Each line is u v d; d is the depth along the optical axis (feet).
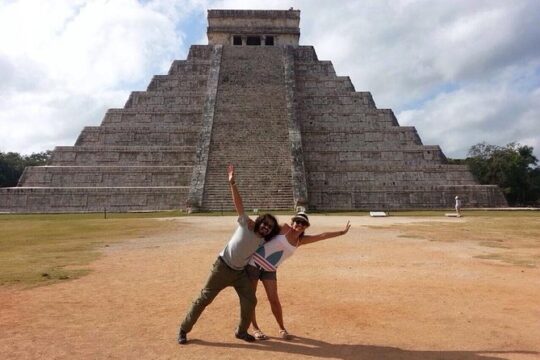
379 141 164.35
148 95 175.01
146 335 22.68
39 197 137.90
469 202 147.33
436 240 60.75
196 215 112.06
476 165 263.70
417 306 28.09
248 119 154.40
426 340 22.12
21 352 20.24
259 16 210.38
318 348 21.03
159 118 168.76
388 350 20.79
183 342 21.58
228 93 166.30
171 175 146.00
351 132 165.17
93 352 20.30
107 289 32.30
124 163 152.46
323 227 77.30
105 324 24.40
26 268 39.52
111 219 99.96
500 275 37.42
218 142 145.07
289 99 162.40
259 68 179.01
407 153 160.35
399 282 34.78
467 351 20.68
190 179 144.77
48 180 145.07
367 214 118.42
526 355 20.21
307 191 138.82
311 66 191.93
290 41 210.79
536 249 52.44
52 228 77.92
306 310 27.27
